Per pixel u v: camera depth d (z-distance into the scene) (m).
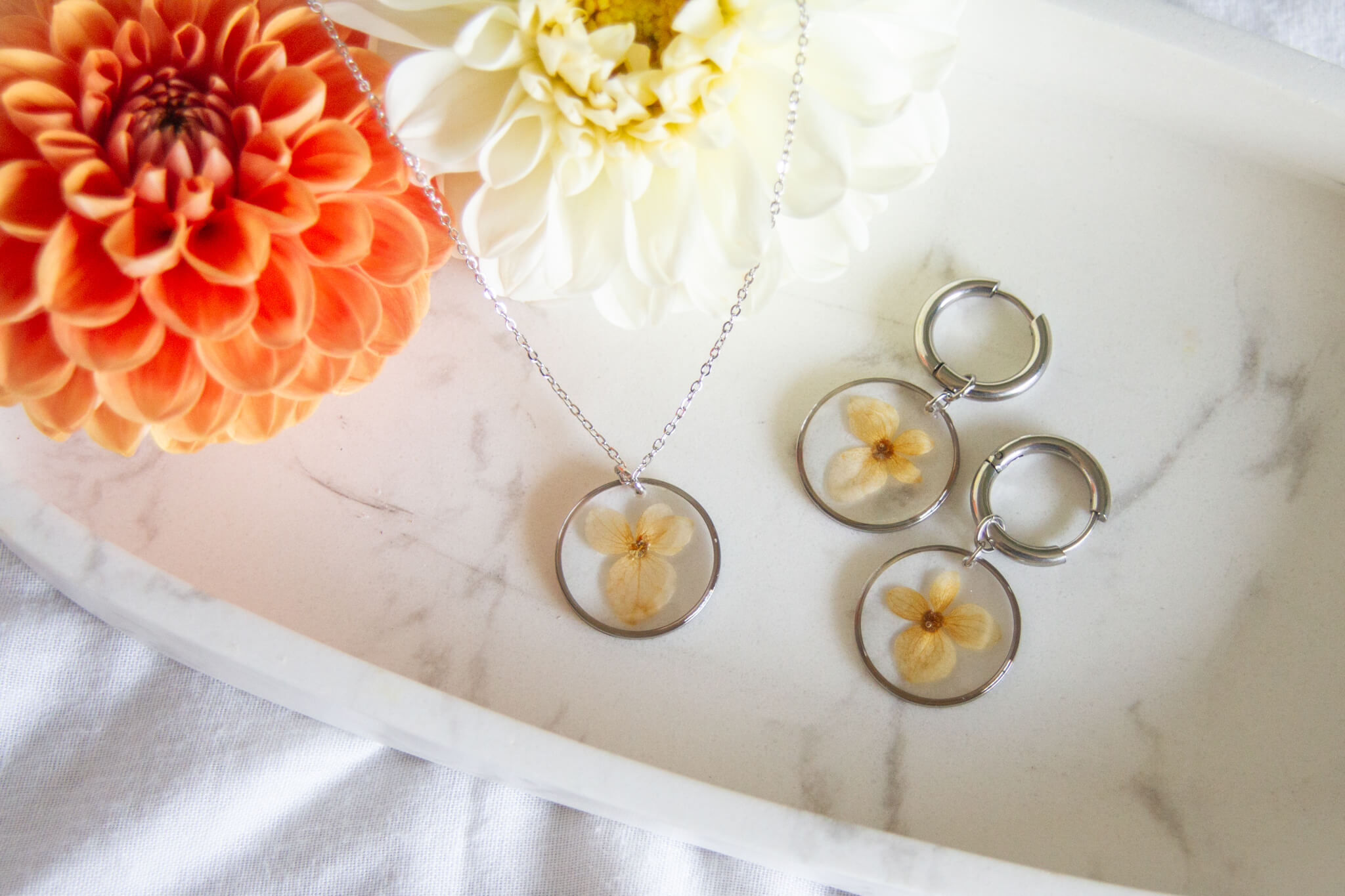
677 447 0.20
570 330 0.21
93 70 0.17
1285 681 0.19
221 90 0.18
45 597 0.21
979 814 0.19
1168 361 0.21
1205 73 0.20
